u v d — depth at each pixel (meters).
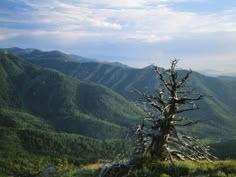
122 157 22.66
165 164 20.88
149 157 22.28
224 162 20.86
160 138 22.86
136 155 22.88
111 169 21.64
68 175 26.44
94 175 23.47
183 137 23.50
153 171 20.17
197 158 23.36
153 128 23.44
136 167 21.39
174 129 23.00
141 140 23.55
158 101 23.42
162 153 22.72
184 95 22.89
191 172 19.56
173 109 22.91
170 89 22.75
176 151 23.42
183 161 22.08
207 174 18.81
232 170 18.64
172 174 19.91
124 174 21.09
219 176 17.86
